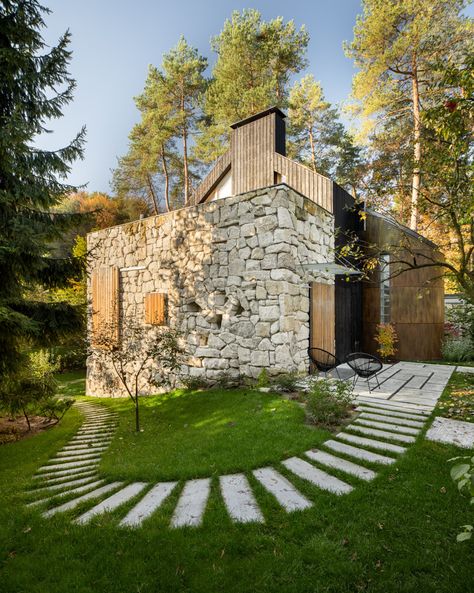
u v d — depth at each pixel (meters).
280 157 9.19
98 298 10.04
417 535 2.27
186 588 1.93
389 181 6.14
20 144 5.10
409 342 10.33
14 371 5.80
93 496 3.03
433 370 8.05
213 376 7.38
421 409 4.73
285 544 2.23
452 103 3.73
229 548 2.21
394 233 10.19
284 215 6.52
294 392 5.84
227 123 16.53
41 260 5.40
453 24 11.38
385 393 5.70
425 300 10.25
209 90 17.16
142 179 23.02
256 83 16.45
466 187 4.38
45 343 6.03
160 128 19.25
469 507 2.53
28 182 5.71
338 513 2.52
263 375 6.45
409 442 3.64
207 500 2.81
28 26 5.49
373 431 3.98
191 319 7.88
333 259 8.47
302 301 7.12
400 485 2.84
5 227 5.18
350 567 2.01
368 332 10.67
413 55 12.02
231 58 16.09
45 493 3.17
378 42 12.48
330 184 8.53
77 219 6.27
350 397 4.94
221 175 10.74
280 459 3.46
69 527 2.50
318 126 19.41
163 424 5.58
